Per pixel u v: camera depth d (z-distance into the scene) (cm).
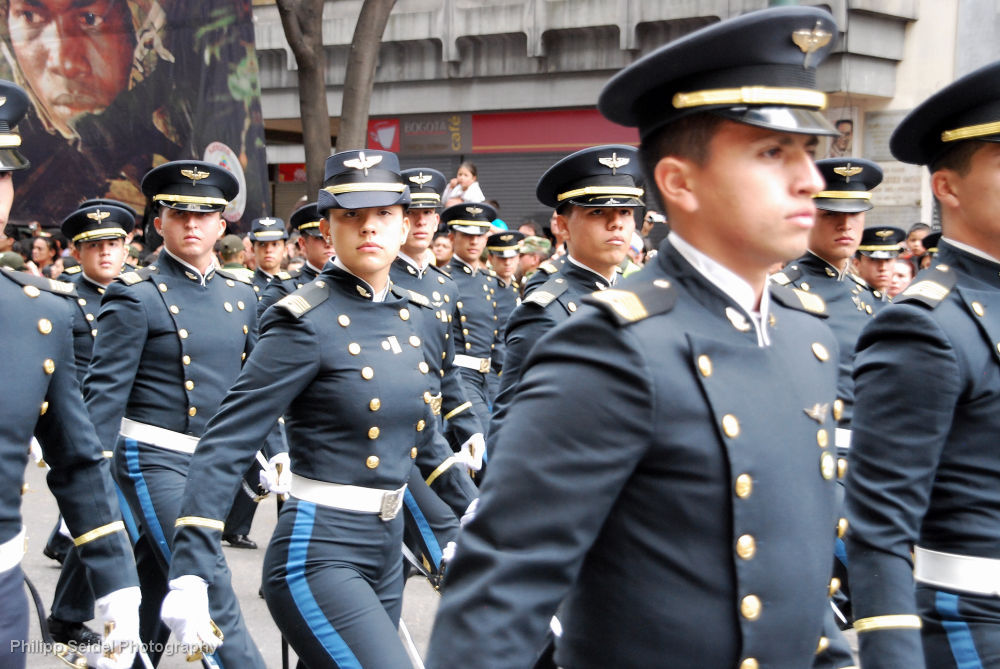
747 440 229
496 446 229
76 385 391
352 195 460
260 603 759
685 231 243
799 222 231
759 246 233
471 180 1443
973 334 312
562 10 1945
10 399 357
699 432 226
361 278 471
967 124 321
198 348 623
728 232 234
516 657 212
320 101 1412
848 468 321
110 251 925
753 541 227
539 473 219
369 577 447
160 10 1678
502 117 2067
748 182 229
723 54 227
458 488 506
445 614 218
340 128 1416
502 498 220
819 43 229
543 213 2039
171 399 613
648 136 247
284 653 582
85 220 916
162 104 1689
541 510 218
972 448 315
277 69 2281
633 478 227
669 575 226
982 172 322
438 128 2130
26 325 368
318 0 1394
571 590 239
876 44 1628
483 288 1104
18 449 361
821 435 246
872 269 909
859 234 700
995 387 312
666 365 225
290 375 441
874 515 306
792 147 231
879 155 1684
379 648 416
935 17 1644
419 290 909
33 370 366
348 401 447
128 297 605
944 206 339
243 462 437
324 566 432
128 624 394
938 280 323
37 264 1453
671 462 225
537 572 216
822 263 705
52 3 1708
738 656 226
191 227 635
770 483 230
